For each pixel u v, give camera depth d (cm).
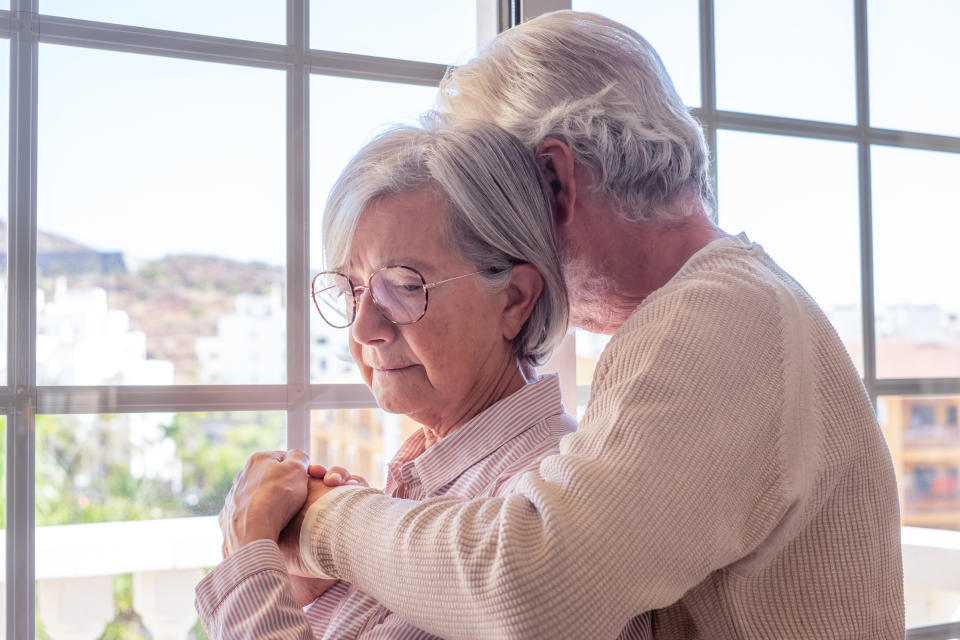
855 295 185
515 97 102
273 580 89
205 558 142
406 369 99
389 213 96
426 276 96
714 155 172
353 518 87
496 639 69
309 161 148
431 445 113
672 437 72
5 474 129
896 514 87
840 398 82
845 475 82
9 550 130
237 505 98
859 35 188
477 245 96
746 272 86
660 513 69
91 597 135
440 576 74
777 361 79
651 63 102
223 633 89
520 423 100
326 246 103
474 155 95
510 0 157
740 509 74
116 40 136
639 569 68
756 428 76
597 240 100
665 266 98
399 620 90
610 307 104
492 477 97
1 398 129
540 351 104
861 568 82
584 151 98
